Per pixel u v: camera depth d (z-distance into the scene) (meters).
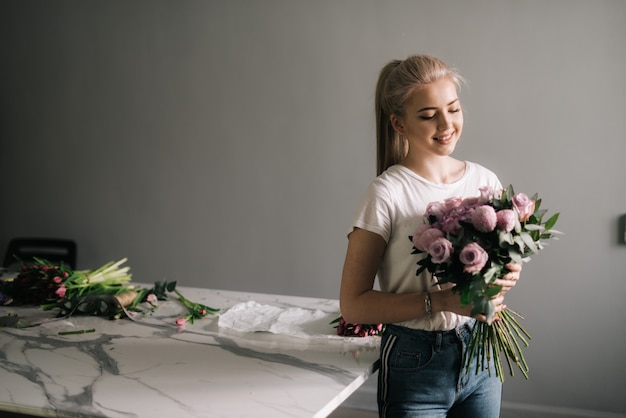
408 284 1.74
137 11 4.10
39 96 4.36
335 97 3.73
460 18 3.48
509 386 3.53
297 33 3.78
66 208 4.35
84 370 1.75
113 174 4.24
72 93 4.28
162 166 4.12
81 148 4.29
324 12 3.72
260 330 2.09
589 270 3.37
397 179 1.75
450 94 1.67
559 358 3.45
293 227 3.88
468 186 1.80
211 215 4.04
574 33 3.30
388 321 1.68
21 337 2.06
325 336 2.01
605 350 3.38
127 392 1.59
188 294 2.64
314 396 1.57
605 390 3.39
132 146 4.18
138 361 1.82
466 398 1.79
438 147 1.69
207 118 4.00
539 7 3.35
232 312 2.29
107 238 4.28
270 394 1.58
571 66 3.32
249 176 3.94
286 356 1.86
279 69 3.83
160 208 4.15
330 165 3.78
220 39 3.94
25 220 4.45
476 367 1.71
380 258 1.74
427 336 1.71
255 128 3.91
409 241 1.72
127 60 4.14
